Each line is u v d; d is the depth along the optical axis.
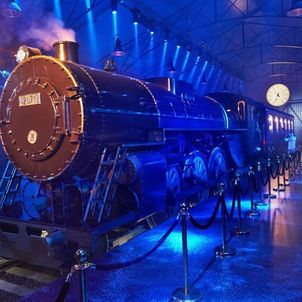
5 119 5.12
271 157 14.06
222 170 9.33
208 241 4.89
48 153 4.66
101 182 4.50
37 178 4.83
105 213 4.57
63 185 4.79
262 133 13.40
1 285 4.37
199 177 7.63
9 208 5.05
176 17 16.38
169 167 6.56
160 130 5.76
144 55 17.23
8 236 4.70
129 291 3.48
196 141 8.05
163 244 4.75
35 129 4.79
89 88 4.73
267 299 3.31
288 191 9.09
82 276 2.43
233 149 10.30
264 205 7.29
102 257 4.28
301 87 29.66
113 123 5.02
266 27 20.52
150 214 5.31
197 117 7.73
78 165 4.66
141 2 14.05
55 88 4.65
